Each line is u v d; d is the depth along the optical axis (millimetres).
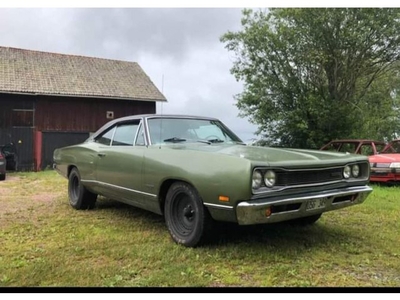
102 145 5129
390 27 14852
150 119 4547
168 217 3887
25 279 2924
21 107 17219
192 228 3627
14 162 16672
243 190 3039
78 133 18516
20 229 4469
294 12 15375
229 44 17344
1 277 2959
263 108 16906
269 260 3367
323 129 16672
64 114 18203
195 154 3570
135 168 4227
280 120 16562
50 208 5781
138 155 4207
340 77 16391
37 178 11391
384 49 15328
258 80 17047
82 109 18641
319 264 3283
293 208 3285
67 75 19344
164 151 3926
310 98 15789
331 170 3621
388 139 23875
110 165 4711
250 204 3023
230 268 3176
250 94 17188
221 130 5012
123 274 3039
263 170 3119
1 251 3631
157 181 3885
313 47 15922
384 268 3217
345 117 16297
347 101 16547
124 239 4016
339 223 4785
